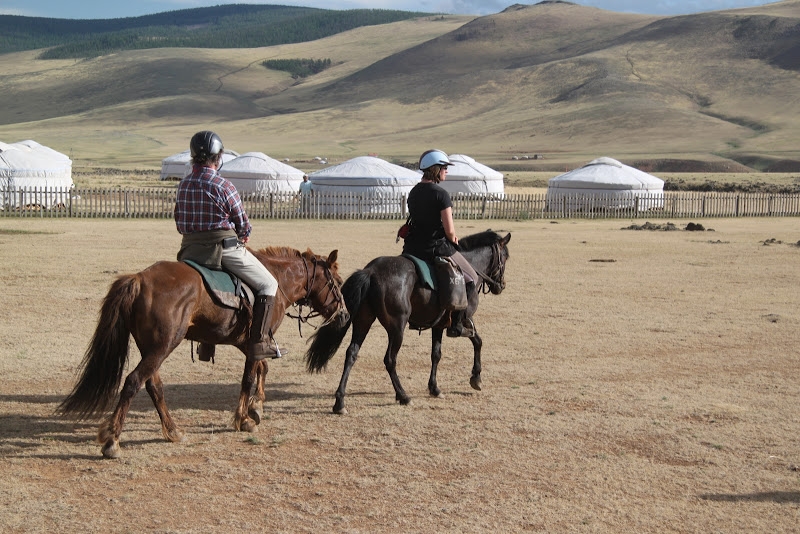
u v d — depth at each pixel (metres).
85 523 5.86
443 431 8.23
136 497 6.38
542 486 6.76
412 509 6.22
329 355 9.00
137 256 22.27
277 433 8.12
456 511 6.20
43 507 6.12
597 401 9.45
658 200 48.41
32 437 7.80
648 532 5.91
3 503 6.18
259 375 8.66
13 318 13.67
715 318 14.92
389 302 8.76
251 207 40.31
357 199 41.91
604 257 24.55
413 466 7.20
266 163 53.91
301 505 6.25
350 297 8.67
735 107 168.88
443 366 11.19
